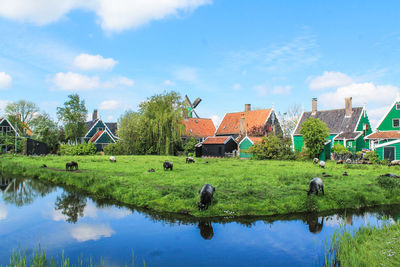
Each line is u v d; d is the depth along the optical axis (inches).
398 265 283.6
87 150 2041.1
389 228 398.0
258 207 494.9
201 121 2918.3
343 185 669.3
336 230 380.8
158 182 697.6
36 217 490.9
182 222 456.8
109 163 1243.2
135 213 508.1
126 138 2046.0
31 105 2778.1
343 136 1868.8
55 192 700.0
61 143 2532.0
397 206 564.4
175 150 2128.4
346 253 310.2
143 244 374.3
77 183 758.5
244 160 1594.5
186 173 867.4
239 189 610.2
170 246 367.9
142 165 1141.1
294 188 627.2
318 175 829.8
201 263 319.0
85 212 519.2
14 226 447.5
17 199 626.5
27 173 991.0
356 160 1472.7
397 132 1628.9
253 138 1952.5
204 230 421.4
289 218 476.7
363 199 564.7
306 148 1632.6
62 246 370.9
